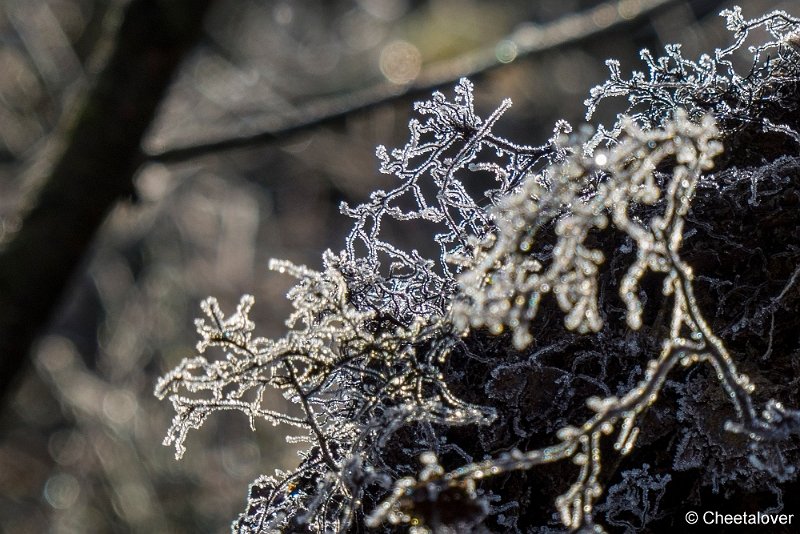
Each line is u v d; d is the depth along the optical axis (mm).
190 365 547
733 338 556
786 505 546
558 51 1188
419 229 1701
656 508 550
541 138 1969
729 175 559
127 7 825
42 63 1938
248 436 1803
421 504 501
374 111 1112
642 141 513
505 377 560
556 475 555
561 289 511
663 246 508
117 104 814
